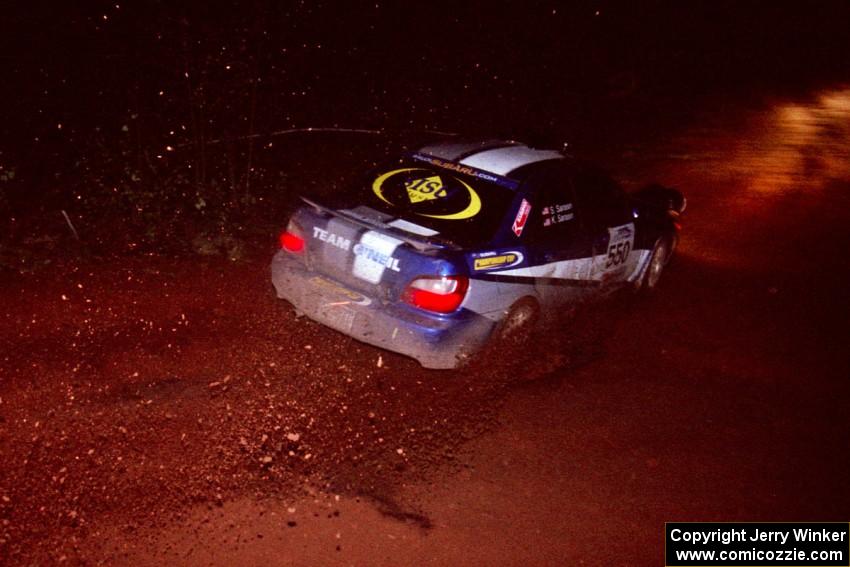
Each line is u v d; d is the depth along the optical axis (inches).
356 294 179.9
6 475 138.5
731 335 245.8
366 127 461.7
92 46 325.1
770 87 934.4
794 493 166.1
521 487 156.2
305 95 470.9
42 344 186.5
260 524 135.0
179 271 243.9
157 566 122.9
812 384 217.2
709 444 181.3
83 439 151.6
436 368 176.9
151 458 148.4
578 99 673.0
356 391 181.9
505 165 203.0
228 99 337.1
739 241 350.0
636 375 211.6
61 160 304.5
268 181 340.8
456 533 139.9
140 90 323.6
